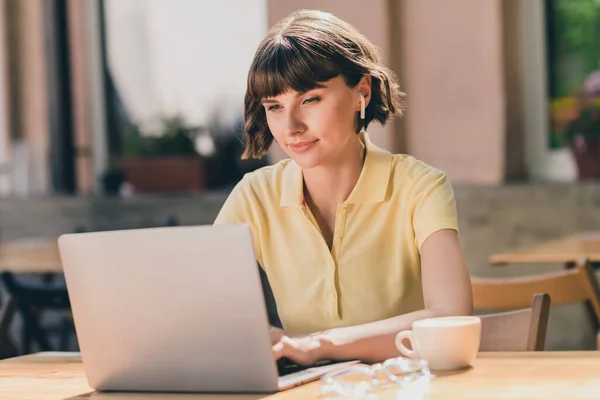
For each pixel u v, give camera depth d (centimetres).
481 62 524
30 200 643
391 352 176
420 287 210
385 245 208
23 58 686
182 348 158
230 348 154
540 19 548
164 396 159
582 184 502
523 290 279
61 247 165
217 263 152
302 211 209
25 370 190
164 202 604
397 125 540
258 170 223
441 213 198
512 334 205
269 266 215
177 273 155
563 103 548
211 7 657
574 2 546
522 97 546
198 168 636
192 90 666
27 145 673
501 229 516
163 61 675
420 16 535
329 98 190
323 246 208
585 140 521
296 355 171
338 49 190
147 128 680
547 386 147
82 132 696
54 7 681
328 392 151
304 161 193
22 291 404
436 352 163
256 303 150
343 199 208
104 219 623
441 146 536
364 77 197
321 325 211
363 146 213
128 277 159
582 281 281
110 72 691
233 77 654
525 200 512
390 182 207
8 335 366
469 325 164
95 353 165
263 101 192
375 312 208
